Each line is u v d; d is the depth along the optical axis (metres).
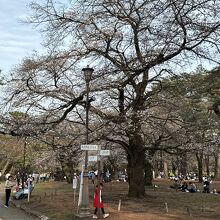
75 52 20.28
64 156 26.56
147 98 24.69
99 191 16.89
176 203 23.28
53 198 27.05
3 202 30.14
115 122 22.02
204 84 25.53
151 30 18.45
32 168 62.38
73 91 21.34
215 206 22.00
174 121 25.95
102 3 18.55
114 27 20.05
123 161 46.41
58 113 22.69
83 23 19.20
